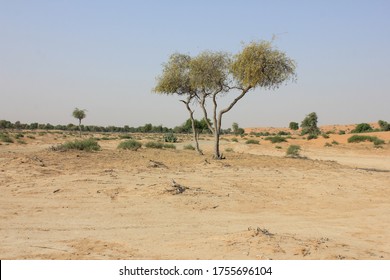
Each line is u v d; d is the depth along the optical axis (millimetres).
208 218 12250
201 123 77188
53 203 13383
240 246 8766
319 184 18594
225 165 23656
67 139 65375
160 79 30609
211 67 27297
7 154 24594
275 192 16547
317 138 59469
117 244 9305
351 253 8688
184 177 18797
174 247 9039
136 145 33375
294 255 8305
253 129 166125
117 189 15383
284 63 25719
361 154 41469
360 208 14352
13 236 9812
